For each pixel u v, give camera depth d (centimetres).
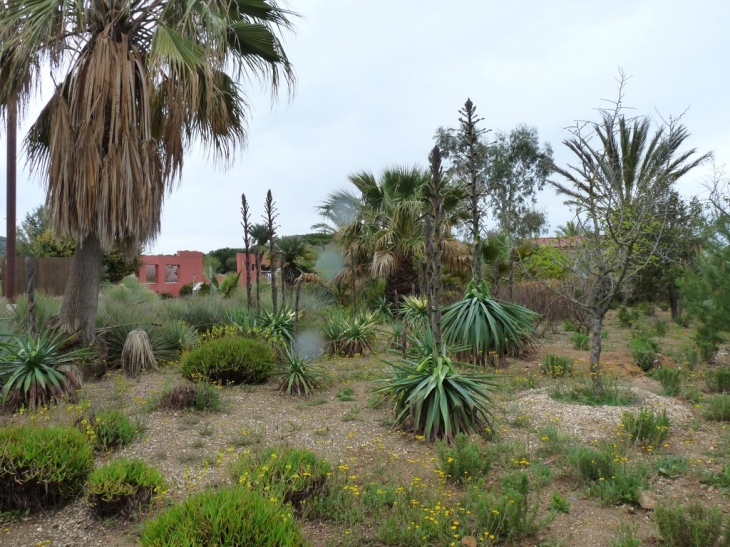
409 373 529
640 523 343
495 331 763
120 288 1397
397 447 472
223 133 836
